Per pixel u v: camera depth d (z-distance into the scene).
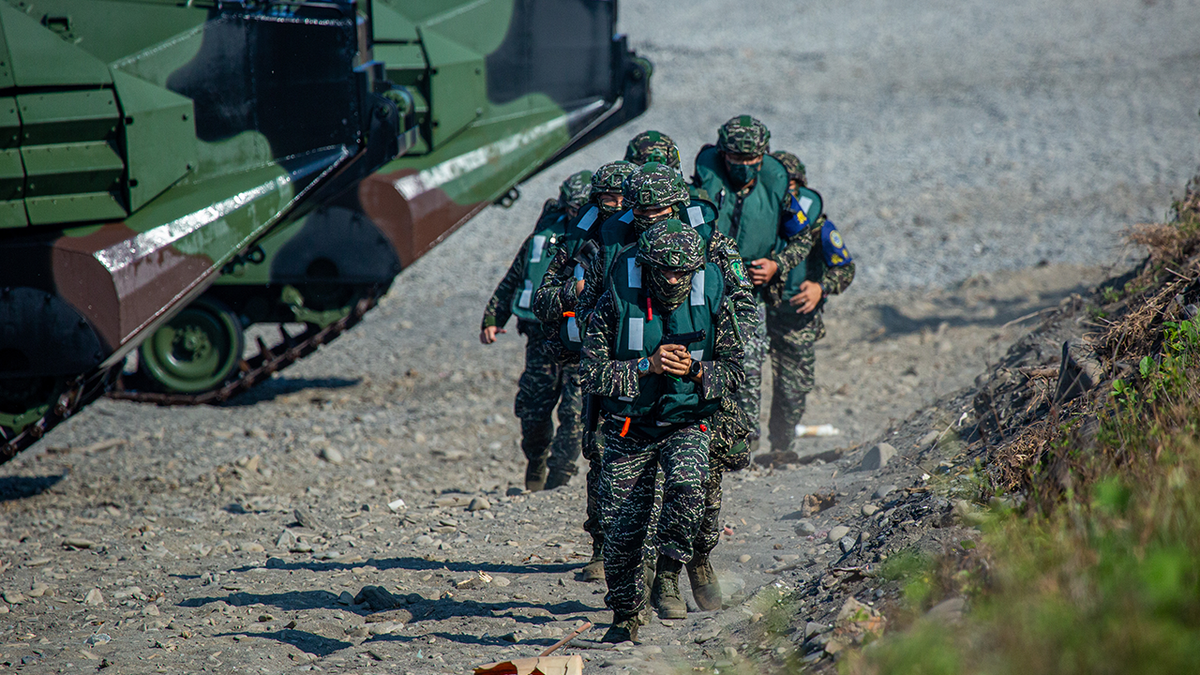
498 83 46.22
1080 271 57.34
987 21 154.38
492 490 30.30
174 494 31.75
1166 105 103.69
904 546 16.25
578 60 48.47
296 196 33.91
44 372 29.59
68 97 29.08
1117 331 21.62
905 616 12.88
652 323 15.63
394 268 42.38
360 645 17.64
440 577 21.75
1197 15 148.12
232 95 32.84
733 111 111.56
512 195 47.62
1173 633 9.35
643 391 15.85
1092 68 122.50
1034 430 18.38
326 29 34.19
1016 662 9.57
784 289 27.38
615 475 16.25
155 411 44.09
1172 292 22.70
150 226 30.67
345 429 39.41
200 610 20.17
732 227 24.55
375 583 21.44
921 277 59.69
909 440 25.50
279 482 32.72
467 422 40.25
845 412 36.97
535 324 26.72
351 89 34.53
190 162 31.91
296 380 48.72
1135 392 16.61
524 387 27.61
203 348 43.50
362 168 35.03
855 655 12.17
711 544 17.38
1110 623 9.63
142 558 24.81
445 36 44.41
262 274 41.97
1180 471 12.39
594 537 20.58
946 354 44.44
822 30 152.25
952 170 87.31
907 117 106.62
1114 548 11.16
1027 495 15.00
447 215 43.31
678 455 15.91
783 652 14.51
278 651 17.55
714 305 15.70
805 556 19.56
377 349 53.81
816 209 25.66
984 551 13.35
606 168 18.38
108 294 29.33
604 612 18.89
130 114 29.89
